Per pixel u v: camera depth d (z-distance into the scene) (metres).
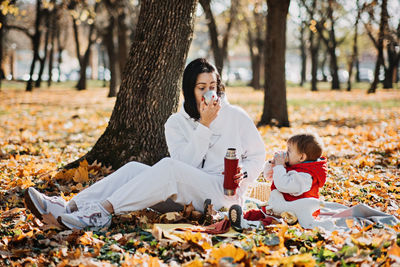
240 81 53.50
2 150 6.84
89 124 11.04
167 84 5.14
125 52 18.73
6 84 33.25
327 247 2.66
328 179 5.02
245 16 21.44
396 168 5.64
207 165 3.52
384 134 8.04
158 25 5.04
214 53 16.45
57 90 28.36
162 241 2.80
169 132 3.64
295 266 2.39
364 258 2.40
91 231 3.01
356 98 20.14
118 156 5.20
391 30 14.60
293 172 3.22
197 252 2.69
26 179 4.89
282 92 10.66
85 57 29.16
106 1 18.36
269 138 8.52
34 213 3.10
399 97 19.67
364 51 49.81
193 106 3.50
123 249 2.80
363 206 3.28
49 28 26.62
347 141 7.61
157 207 3.48
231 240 2.86
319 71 59.38
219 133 3.51
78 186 4.56
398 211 3.71
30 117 12.46
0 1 9.12
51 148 7.48
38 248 2.85
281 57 10.52
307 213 3.17
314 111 14.48
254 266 2.38
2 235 3.16
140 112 5.17
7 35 38.78
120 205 3.12
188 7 5.09
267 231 3.01
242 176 3.27
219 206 3.36
